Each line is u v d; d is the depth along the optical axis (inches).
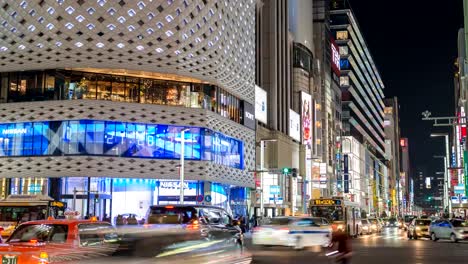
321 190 4013.3
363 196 6215.6
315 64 4143.7
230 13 2390.5
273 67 3240.7
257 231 1042.1
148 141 2014.0
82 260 320.8
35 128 1961.1
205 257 354.3
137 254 319.3
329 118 4493.1
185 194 2105.1
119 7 1990.7
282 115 3353.8
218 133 2229.3
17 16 2009.1
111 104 1974.7
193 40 2122.3
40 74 1980.8
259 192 2620.6
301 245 1001.5
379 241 1679.4
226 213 846.5
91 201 1923.0
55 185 1935.3
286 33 3516.2
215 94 2235.5
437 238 1684.3
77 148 1925.4
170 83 2102.6
